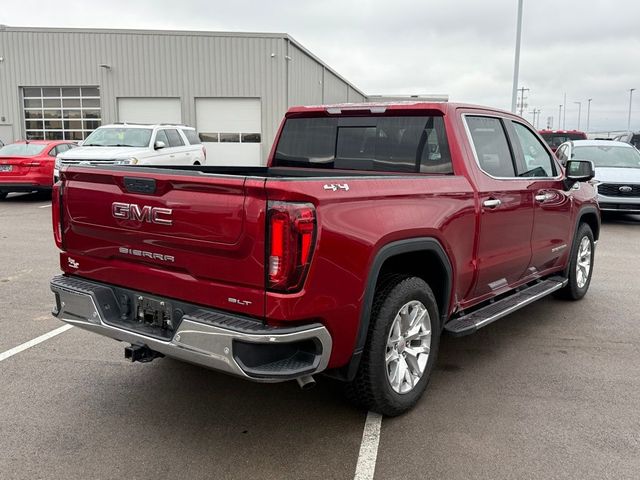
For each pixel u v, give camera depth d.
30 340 5.06
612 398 4.02
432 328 3.87
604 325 5.68
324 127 4.91
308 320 2.96
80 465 3.14
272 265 2.83
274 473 3.09
